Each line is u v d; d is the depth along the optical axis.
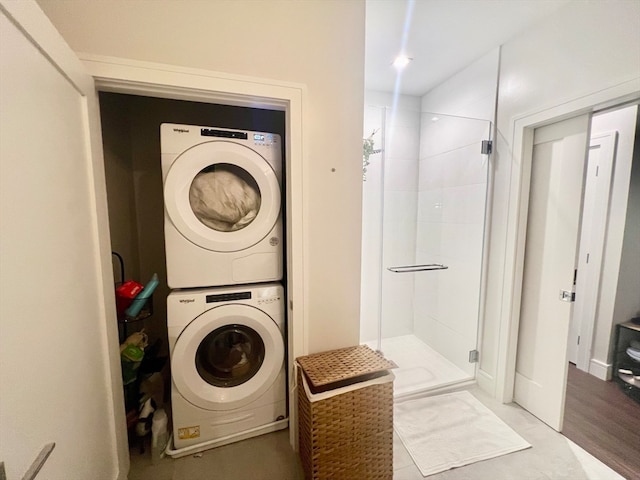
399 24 1.64
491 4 1.47
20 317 0.56
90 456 0.90
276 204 1.50
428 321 2.60
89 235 0.97
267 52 1.24
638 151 2.05
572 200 1.53
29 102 0.61
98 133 1.09
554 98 1.53
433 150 2.42
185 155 1.33
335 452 1.22
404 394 1.96
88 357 0.91
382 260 2.48
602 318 2.22
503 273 1.87
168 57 1.12
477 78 2.05
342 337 1.53
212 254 1.42
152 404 1.51
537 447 1.53
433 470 1.39
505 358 1.87
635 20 1.19
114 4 1.05
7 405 0.51
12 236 0.54
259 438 1.56
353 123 1.41
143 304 1.43
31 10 0.61
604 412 1.82
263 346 1.55
